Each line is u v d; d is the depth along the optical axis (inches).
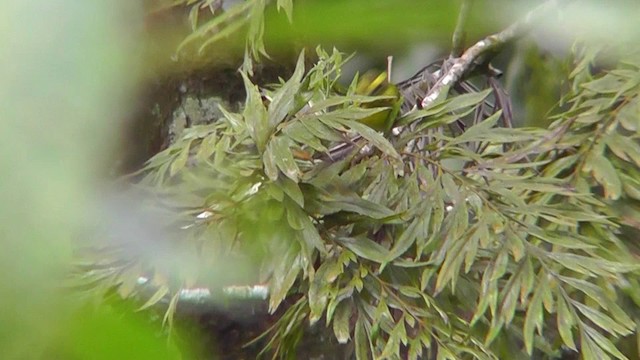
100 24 7.6
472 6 18.2
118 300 30.7
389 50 16.0
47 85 7.3
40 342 7.3
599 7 18.2
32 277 7.2
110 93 7.7
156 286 32.4
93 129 7.5
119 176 12.1
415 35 15.8
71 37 7.4
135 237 13.4
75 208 7.4
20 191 7.2
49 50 7.3
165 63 12.4
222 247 32.6
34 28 7.2
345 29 15.1
